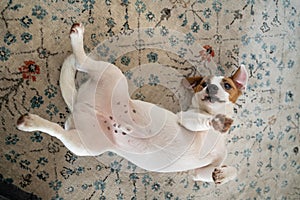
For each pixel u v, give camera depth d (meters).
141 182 1.47
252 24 1.53
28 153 1.29
